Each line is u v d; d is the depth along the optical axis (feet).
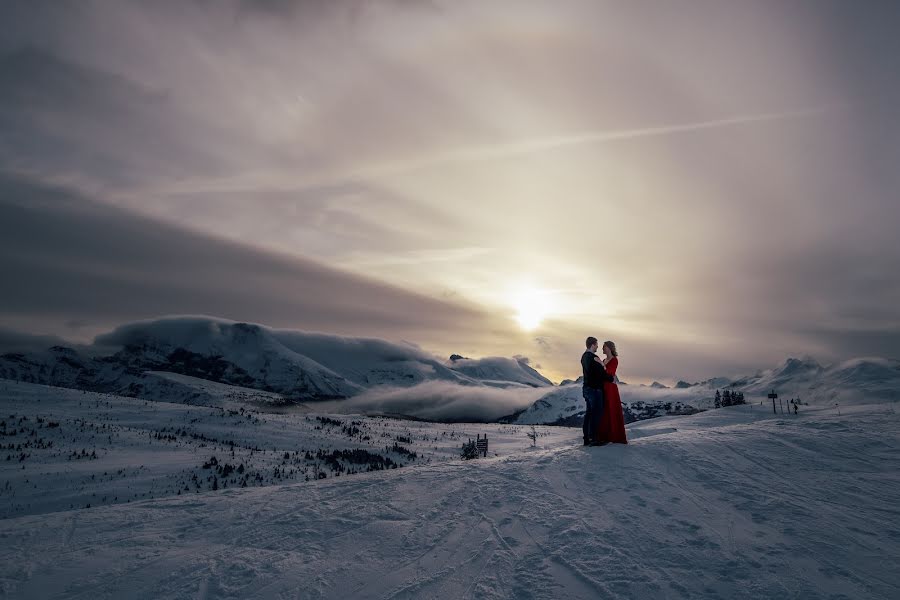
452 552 22.45
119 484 364.79
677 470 33.24
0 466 400.88
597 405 41.73
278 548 23.52
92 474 387.34
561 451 40.47
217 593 19.22
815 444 40.01
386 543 23.85
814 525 23.44
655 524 24.14
